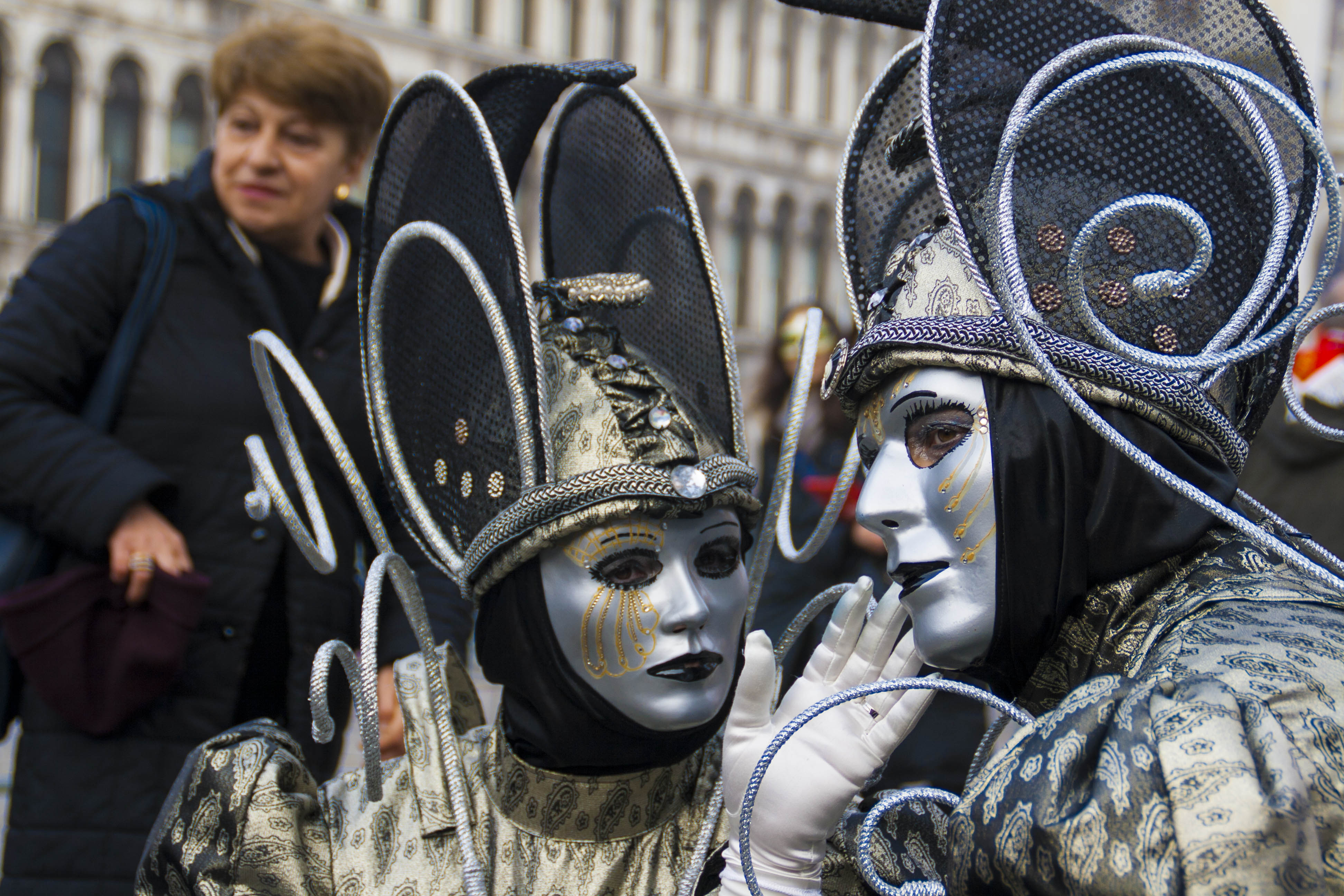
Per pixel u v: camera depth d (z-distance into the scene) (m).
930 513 1.10
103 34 15.55
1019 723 1.04
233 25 16.30
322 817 1.39
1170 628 1.00
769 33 20.38
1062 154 1.12
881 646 1.21
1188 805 0.81
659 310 1.52
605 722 1.31
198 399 2.04
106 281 2.04
